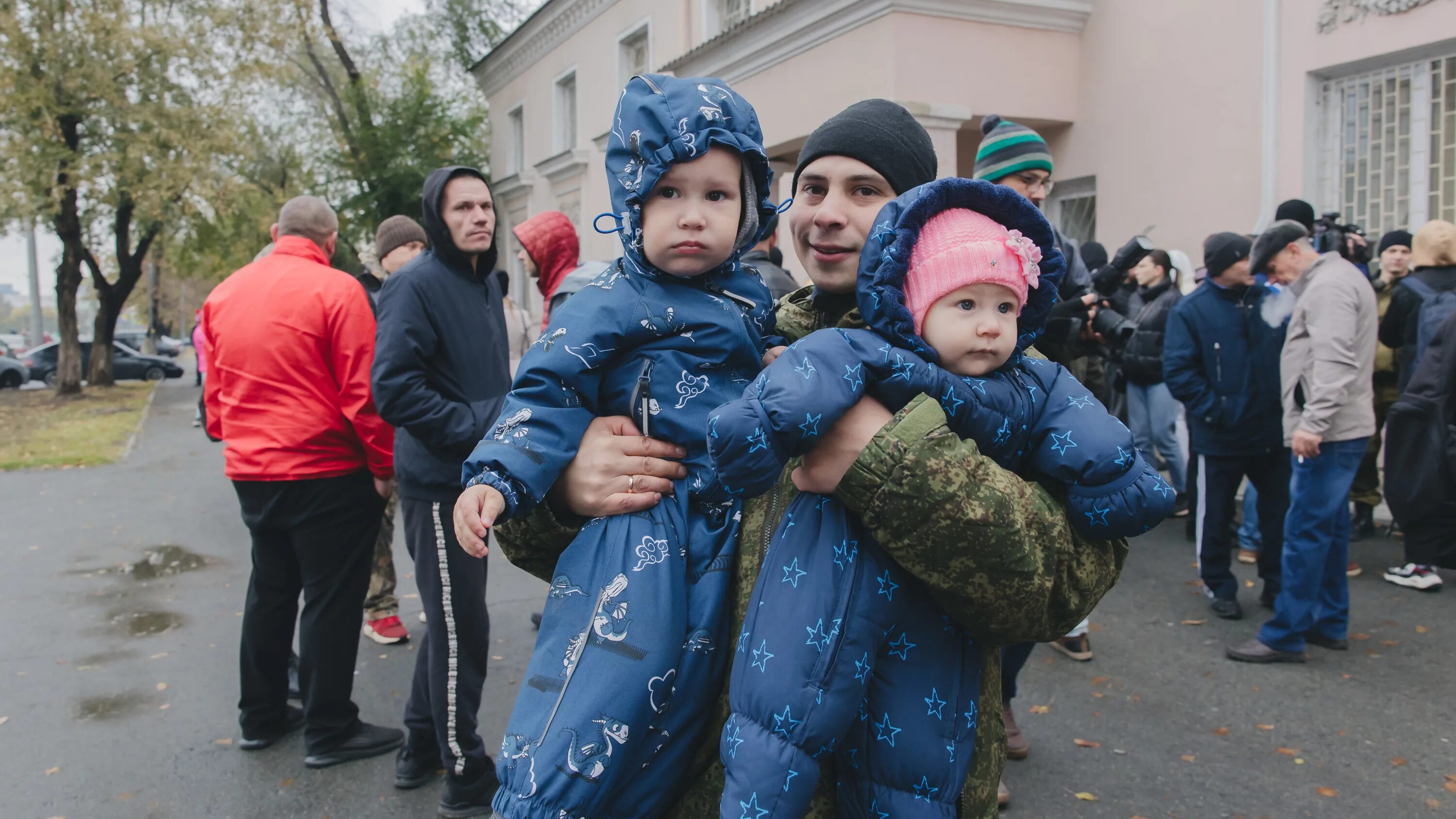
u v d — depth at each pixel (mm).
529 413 1337
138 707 3906
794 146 9453
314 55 20891
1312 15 6766
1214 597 4688
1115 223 8469
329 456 3180
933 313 1268
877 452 1146
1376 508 6352
